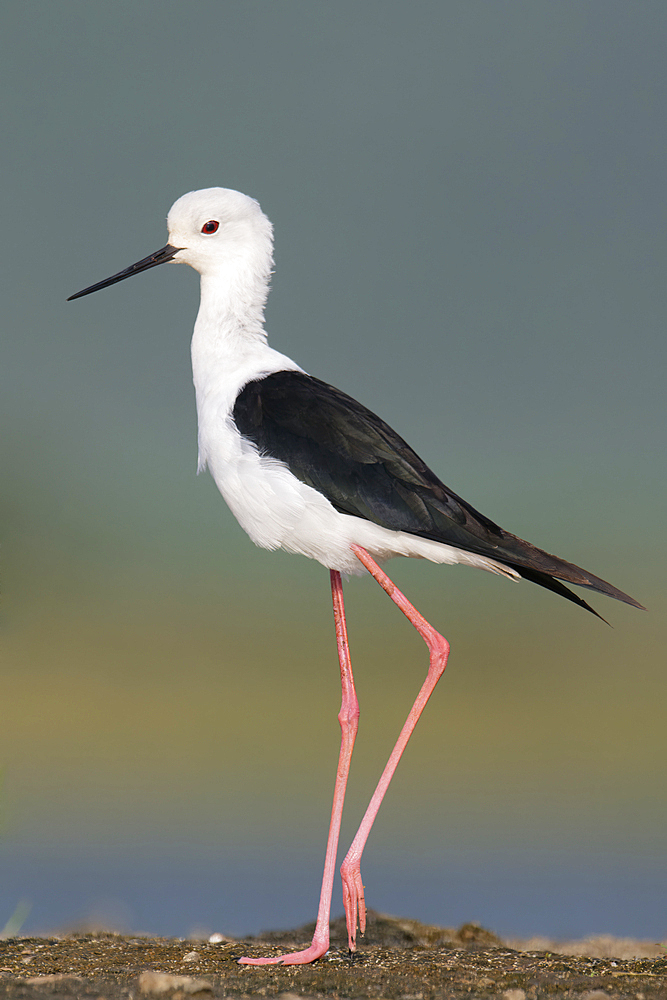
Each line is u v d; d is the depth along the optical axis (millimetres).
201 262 8906
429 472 7980
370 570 7852
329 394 8172
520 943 8031
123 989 6340
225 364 8570
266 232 8914
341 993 6395
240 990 6441
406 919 8352
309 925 8352
